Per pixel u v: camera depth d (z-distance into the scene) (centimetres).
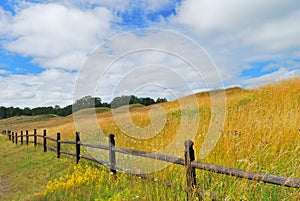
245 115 667
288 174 367
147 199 398
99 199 449
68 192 507
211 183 368
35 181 687
